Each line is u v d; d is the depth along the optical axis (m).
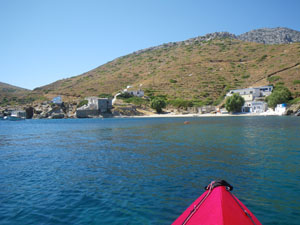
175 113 118.12
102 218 8.54
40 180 13.36
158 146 24.31
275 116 84.06
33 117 129.12
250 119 70.38
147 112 123.94
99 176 13.77
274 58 160.50
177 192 10.87
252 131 36.56
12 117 114.00
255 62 166.88
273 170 14.07
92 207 9.50
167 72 182.88
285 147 21.75
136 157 18.95
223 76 156.75
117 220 8.36
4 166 17.00
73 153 21.81
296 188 11.02
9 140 34.09
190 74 169.88
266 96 102.12
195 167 15.18
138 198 10.27
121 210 9.14
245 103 106.00
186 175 13.48
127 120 90.06
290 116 81.50
